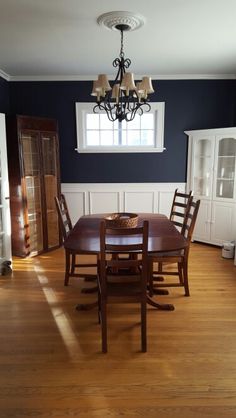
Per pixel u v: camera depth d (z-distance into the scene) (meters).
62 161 4.74
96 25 2.77
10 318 2.54
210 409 1.62
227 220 4.25
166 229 2.74
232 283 3.19
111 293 2.09
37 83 4.52
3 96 4.36
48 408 1.63
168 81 4.55
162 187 4.80
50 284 3.20
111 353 2.08
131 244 2.07
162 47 3.33
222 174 4.29
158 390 1.74
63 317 2.55
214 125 4.68
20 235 3.97
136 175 4.79
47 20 2.67
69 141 4.69
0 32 2.92
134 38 3.07
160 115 4.63
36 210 4.16
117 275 2.37
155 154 4.73
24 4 2.38
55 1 2.33
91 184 4.78
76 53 3.53
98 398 1.69
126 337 2.26
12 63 3.88
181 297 2.88
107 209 4.82
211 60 3.81
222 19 2.65
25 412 1.60
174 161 4.76
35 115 4.61
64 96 4.56
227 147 4.21
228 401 1.67
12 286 3.16
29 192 4.05
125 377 1.85
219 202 4.30
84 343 2.19
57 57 3.66
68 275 3.14
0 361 2.00
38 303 2.80
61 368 1.93
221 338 2.24
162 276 3.33
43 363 1.98
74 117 4.62
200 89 4.58
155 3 2.37
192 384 1.79
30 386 1.78
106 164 4.75
